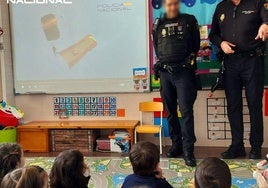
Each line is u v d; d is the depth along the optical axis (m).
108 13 4.40
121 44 4.41
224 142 4.29
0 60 4.51
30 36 4.59
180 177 3.23
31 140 4.40
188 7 4.18
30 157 4.11
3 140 4.24
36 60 4.61
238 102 3.75
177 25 3.58
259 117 3.66
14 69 4.66
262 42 3.57
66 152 1.94
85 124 4.34
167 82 3.74
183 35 3.56
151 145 2.07
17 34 4.60
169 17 3.63
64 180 1.86
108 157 4.00
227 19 3.64
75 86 4.58
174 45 3.57
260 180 2.07
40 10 4.53
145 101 4.45
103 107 4.56
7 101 4.57
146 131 4.07
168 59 3.60
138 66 4.40
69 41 4.52
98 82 4.52
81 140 4.34
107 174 3.38
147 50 4.35
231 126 3.79
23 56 4.62
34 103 4.70
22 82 4.67
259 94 3.63
